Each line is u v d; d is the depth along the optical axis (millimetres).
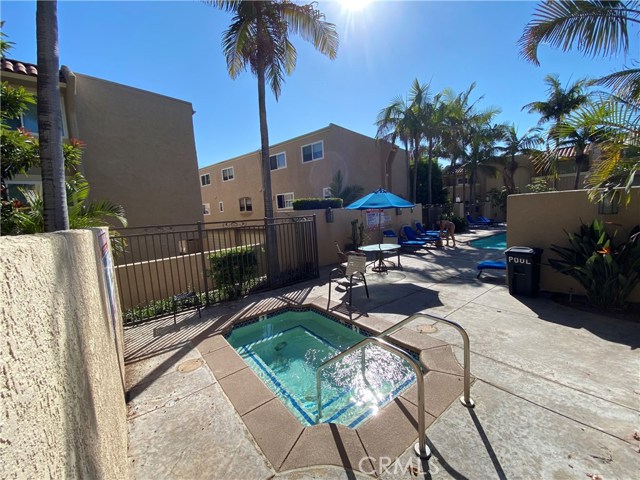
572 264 4770
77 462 947
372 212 12039
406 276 7488
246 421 2566
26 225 4113
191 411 2725
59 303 992
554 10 5141
